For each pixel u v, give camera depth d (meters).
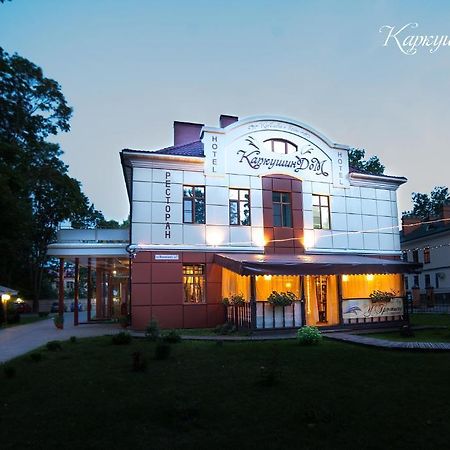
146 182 20.45
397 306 20.86
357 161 44.75
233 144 22.09
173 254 20.30
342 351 12.59
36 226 48.69
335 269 18.53
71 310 55.50
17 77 36.56
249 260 18.23
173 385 9.21
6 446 6.27
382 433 6.53
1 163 30.12
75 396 8.53
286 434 6.54
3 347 15.43
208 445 6.22
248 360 11.59
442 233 43.28
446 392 8.34
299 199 23.05
